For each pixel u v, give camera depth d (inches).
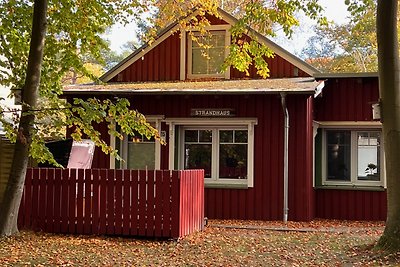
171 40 734.5
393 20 394.0
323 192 662.5
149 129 462.3
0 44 486.0
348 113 653.3
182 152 639.8
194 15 705.6
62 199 470.0
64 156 551.2
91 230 462.0
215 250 402.6
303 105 606.2
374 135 658.2
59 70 519.2
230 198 620.1
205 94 602.2
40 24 445.4
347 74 641.0
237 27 590.6
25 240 425.1
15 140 456.8
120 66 746.8
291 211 605.6
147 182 451.8
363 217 647.1
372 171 656.4
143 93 607.2
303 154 604.7
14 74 485.7
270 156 612.4
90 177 465.1
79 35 512.1
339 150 668.7
